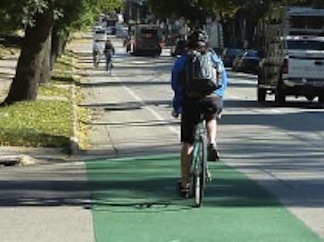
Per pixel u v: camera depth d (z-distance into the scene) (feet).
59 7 74.95
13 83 77.87
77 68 178.81
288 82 87.30
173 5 322.75
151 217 28.89
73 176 39.34
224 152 48.11
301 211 30.01
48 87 104.01
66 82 122.93
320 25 123.13
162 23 467.93
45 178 38.70
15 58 186.80
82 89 116.37
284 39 91.50
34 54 76.84
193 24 322.34
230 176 38.70
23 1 60.95
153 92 111.45
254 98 102.01
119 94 107.04
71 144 50.14
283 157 46.09
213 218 28.71
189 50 30.78
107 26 581.53
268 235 25.93
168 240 25.23
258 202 31.83
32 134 52.42
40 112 69.15
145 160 45.32
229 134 58.54
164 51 342.23
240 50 209.56
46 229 26.99
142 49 274.98
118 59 245.04
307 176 38.86
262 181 37.22
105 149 51.03
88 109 82.79
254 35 240.73
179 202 31.78
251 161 44.27
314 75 87.51
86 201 32.19
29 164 44.47
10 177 39.19
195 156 30.73
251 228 26.99
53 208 30.73
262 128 63.05
